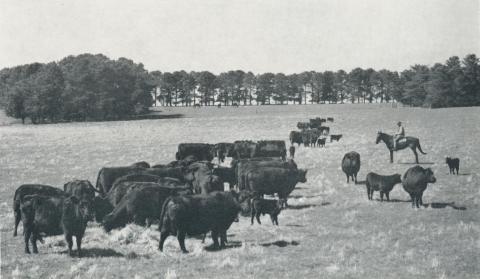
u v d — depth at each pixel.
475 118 66.44
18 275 11.17
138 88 119.31
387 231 15.32
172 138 56.44
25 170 31.08
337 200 20.59
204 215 13.46
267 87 195.50
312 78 195.38
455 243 13.62
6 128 84.44
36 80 108.88
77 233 12.97
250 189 19.62
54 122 106.00
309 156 36.66
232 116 103.38
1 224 16.39
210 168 22.84
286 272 11.21
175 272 11.29
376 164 30.48
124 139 56.12
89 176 28.58
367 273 11.04
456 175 25.17
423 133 50.53
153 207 15.86
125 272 11.38
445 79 101.88
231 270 11.41
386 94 185.00
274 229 15.90
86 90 110.19
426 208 18.23
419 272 11.01
